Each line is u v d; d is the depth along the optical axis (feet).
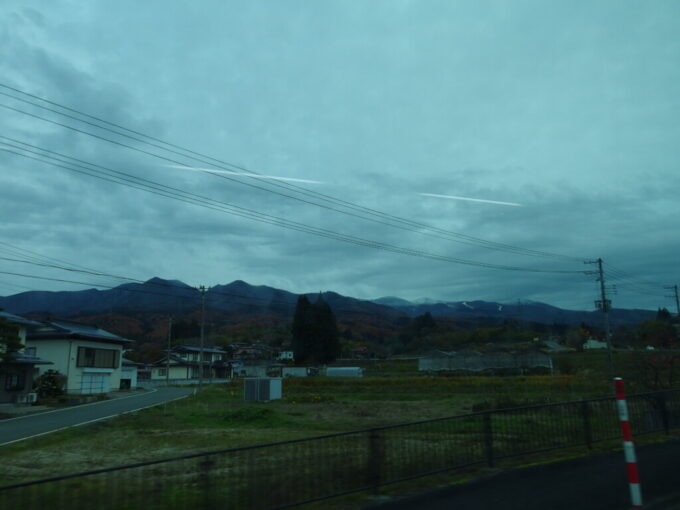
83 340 140.67
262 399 107.65
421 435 25.76
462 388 121.70
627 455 18.07
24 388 103.81
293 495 19.04
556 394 92.99
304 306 246.68
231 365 269.85
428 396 110.22
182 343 290.76
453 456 23.97
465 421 26.17
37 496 14.94
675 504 18.58
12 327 81.10
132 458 38.06
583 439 29.19
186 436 51.52
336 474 20.31
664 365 53.93
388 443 23.65
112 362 153.58
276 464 19.71
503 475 22.52
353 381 148.05
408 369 217.36
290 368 222.07
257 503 18.31
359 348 303.89
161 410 85.35
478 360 187.21
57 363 134.10
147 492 18.02
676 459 25.39
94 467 34.50
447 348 249.14
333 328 243.81
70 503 15.80
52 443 49.01
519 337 274.98
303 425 62.49
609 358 104.78
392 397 111.65
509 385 118.21
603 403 30.81
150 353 274.57
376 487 20.25
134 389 170.09
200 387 138.92
